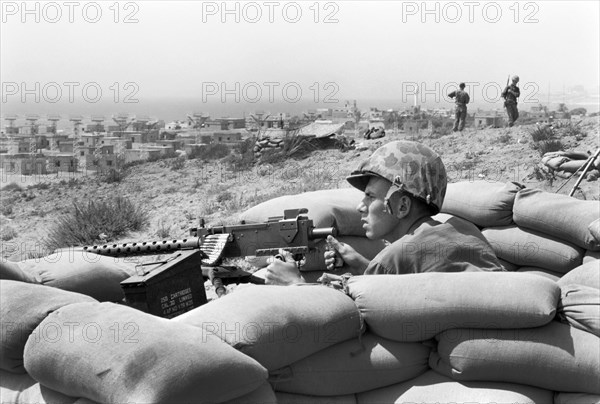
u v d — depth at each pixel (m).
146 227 14.99
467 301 3.61
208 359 3.13
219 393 3.16
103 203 14.68
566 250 5.19
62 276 4.93
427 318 3.66
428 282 3.73
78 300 3.88
